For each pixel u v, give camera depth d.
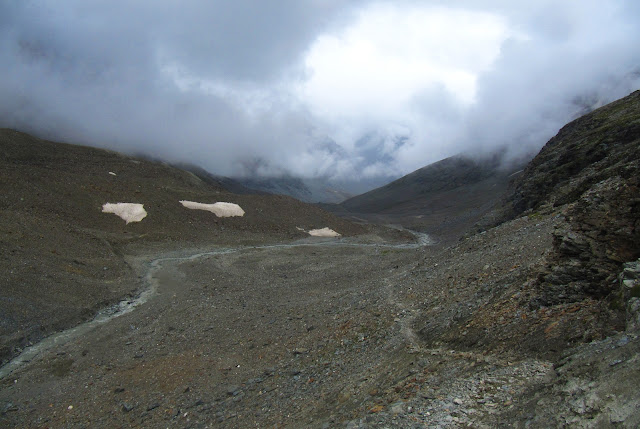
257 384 17.31
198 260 56.75
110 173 110.75
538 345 10.41
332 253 70.94
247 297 35.41
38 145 114.56
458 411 8.99
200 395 17.34
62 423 16.69
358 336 18.91
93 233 58.72
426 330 16.20
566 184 43.69
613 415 6.55
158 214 74.75
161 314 31.30
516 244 25.08
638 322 8.25
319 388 14.81
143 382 19.55
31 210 59.72
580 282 11.73
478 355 11.65
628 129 47.84
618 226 11.58
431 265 34.19
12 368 22.92
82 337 27.30
